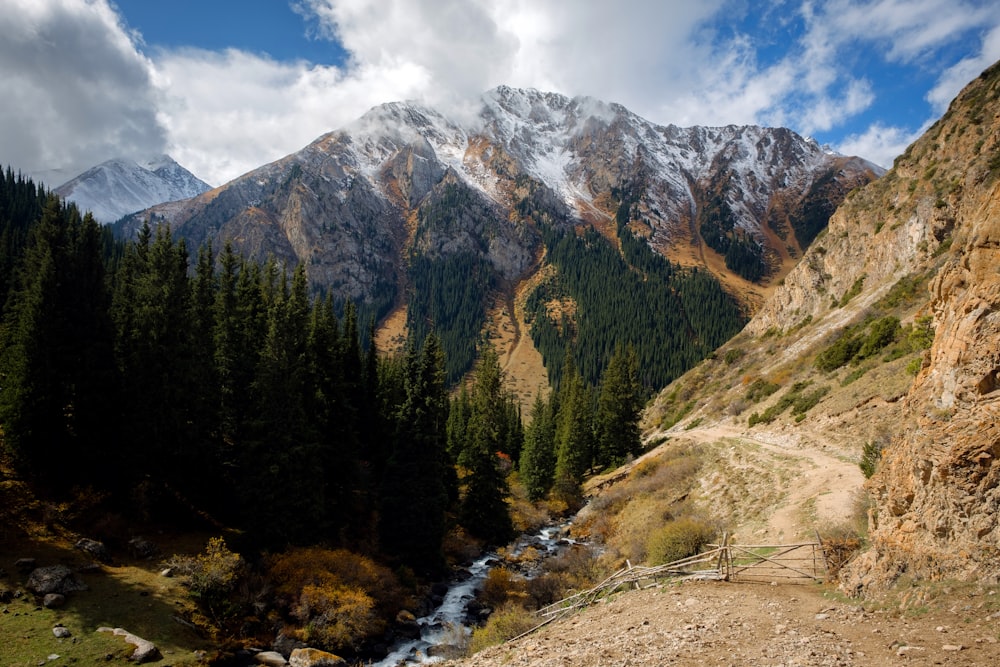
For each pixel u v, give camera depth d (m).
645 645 14.12
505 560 41.56
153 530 29.33
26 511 25.48
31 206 115.56
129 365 30.98
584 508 54.25
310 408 37.34
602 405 73.94
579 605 23.53
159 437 30.92
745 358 89.06
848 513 23.41
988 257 14.37
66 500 27.48
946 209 55.75
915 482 14.10
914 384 16.69
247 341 37.69
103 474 29.56
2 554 22.77
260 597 26.50
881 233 70.62
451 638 27.05
